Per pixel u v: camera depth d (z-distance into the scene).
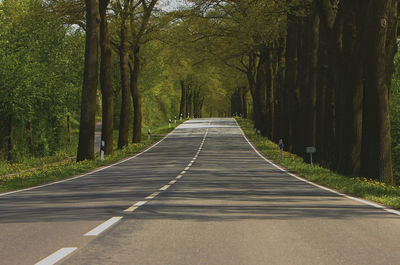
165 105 136.75
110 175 26.70
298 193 16.89
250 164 34.53
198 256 7.16
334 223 10.27
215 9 47.28
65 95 52.09
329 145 32.22
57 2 42.62
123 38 51.28
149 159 40.78
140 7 49.62
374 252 7.45
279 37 49.88
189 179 23.05
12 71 42.72
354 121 25.86
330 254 7.31
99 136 80.75
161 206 13.12
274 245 7.98
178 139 69.06
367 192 16.41
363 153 23.72
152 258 7.02
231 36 51.75
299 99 46.09
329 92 32.09
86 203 14.07
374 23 22.69
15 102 43.75
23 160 47.31
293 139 47.19
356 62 25.36
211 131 84.56
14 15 47.09
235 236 8.77
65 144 60.50
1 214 12.00
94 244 8.06
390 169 23.25
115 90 84.69
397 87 54.19
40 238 8.65
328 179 22.00
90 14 35.47
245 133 79.00
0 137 47.38
